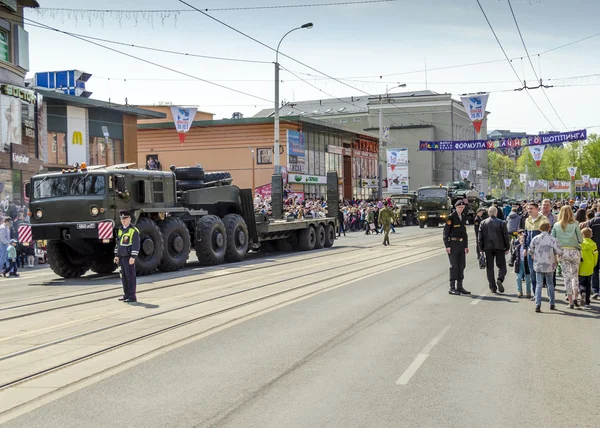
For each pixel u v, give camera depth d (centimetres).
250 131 5488
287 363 784
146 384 700
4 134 2830
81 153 3712
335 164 6341
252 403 630
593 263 1223
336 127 6144
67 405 631
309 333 961
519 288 1337
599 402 628
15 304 1286
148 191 1820
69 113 3634
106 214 1692
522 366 767
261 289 1443
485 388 676
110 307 1226
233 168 5538
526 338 927
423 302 1260
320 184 5912
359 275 1717
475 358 805
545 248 1150
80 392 675
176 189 2083
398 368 757
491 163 13900
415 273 1767
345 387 681
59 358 827
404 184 6612
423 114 9638
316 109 10631
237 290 1428
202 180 2206
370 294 1364
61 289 1544
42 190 1764
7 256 1964
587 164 10831
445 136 9544
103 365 788
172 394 662
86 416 597
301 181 5525
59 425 573
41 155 3275
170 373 745
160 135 5719
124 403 635
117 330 1002
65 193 1738
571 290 1196
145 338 942
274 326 1016
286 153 5347
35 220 1759
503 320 1070
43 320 1101
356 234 4206
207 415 596
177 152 5678
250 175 5491
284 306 1208
